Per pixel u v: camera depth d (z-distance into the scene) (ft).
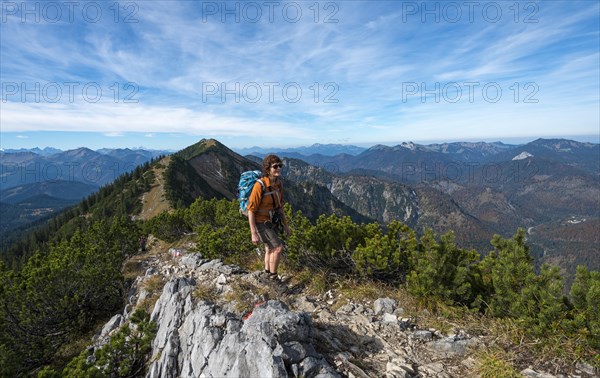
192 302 24.07
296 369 15.05
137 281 41.78
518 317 20.36
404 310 23.12
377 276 28.50
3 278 41.91
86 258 46.50
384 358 17.72
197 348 19.53
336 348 18.04
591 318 17.90
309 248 29.48
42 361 35.50
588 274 19.19
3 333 35.32
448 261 24.88
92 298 42.24
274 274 24.70
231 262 36.88
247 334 17.19
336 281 28.17
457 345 18.93
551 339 18.16
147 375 22.21
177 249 56.80
